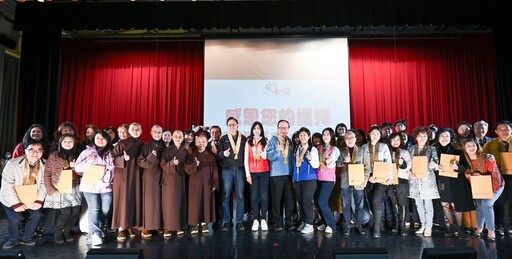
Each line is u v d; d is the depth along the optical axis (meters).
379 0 5.80
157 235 3.73
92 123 7.24
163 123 7.19
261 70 6.69
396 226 3.78
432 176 3.58
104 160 3.40
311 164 3.63
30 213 3.36
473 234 3.65
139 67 7.35
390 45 7.21
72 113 7.29
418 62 7.17
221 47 6.79
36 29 5.94
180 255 2.98
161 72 7.32
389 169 3.50
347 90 6.59
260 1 5.88
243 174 3.94
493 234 3.40
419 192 3.59
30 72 6.21
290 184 3.95
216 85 6.69
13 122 7.32
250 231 3.88
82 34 7.15
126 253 2.03
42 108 6.16
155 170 3.62
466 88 7.07
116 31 6.98
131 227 3.51
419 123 7.01
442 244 3.28
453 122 7.01
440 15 5.73
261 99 6.62
